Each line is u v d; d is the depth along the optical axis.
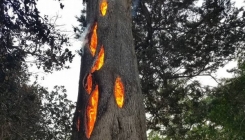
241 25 10.90
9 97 8.11
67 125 13.73
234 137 14.92
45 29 7.66
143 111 4.50
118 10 5.00
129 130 4.19
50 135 13.08
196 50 11.12
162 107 12.16
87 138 4.19
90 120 4.27
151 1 10.87
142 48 11.05
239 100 13.26
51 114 13.55
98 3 5.02
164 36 10.85
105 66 4.52
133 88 4.50
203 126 15.55
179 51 10.98
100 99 4.32
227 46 11.09
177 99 11.96
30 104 10.23
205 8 10.82
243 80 13.25
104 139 4.09
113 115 4.21
